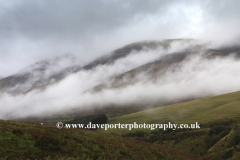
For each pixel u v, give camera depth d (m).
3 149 19.38
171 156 38.12
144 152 35.16
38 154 20.59
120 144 35.94
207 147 74.00
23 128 27.16
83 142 28.86
